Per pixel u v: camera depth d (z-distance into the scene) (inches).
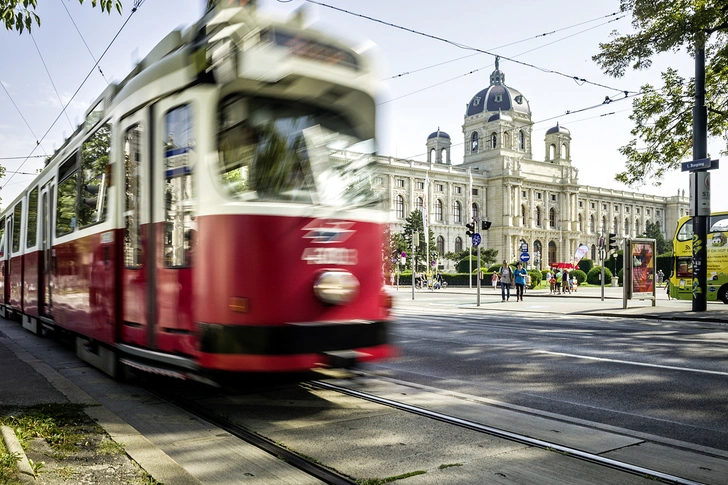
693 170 716.0
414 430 203.9
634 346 411.8
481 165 4296.3
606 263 2502.5
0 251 713.6
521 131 4365.2
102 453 174.6
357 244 230.8
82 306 318.3
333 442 190.4
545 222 4330.7
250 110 213.5
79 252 327.3
